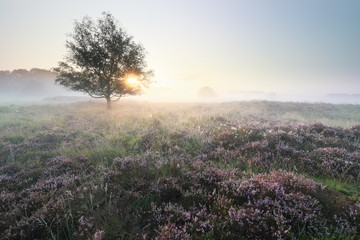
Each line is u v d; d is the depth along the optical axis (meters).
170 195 3.23
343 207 2.71
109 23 17.56
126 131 8.69
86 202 3.01
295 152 4.98
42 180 4.10
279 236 2.12
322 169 4.10
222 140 6.44
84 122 12.05
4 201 3.12
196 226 2.41
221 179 3.58
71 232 2.46
